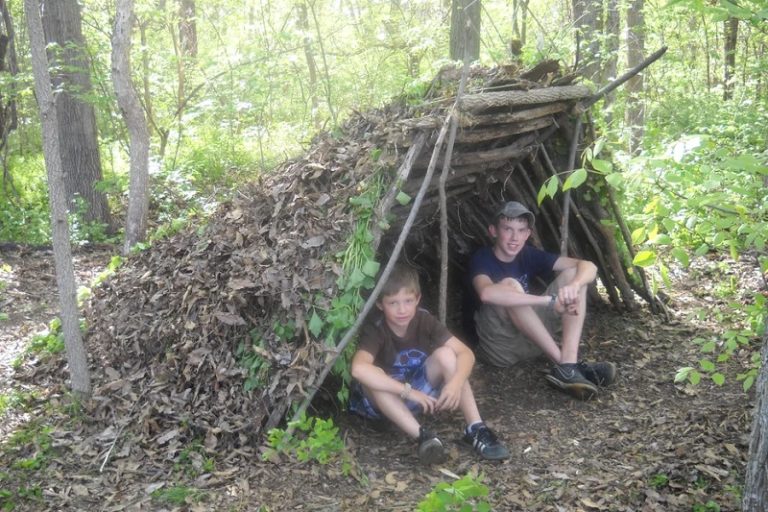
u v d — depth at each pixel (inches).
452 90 173.2
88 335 189.9
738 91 452.1
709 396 172.9
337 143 175.6
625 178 130.0
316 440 137.4
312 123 398.6
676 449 148.1
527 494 135.5
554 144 209.9
